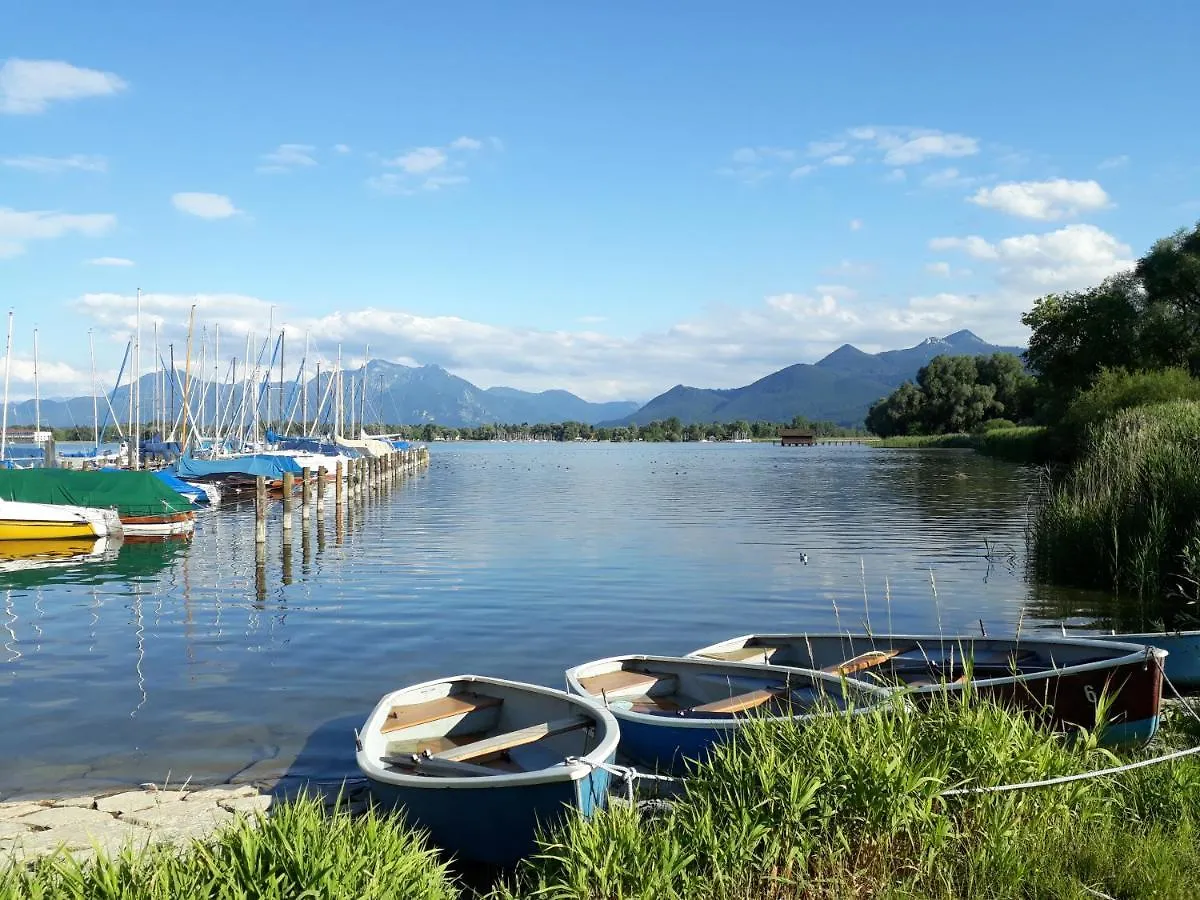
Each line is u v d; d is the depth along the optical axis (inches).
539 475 2824.8
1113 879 224.2
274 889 186.5
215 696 488.1
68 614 714.8
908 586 808.9
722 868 223.6
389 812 296.5
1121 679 349.7
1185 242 2228.1
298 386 3166.8
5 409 1732.3
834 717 285.0
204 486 1673.2
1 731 433.4
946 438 4530.0
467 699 391.5
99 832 313.9
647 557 997.8
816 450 5167.3
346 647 598.2
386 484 2265.0
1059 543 821.2
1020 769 261.3
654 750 354.3
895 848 236.7
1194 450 799.1
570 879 219.5
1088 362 2229.3
